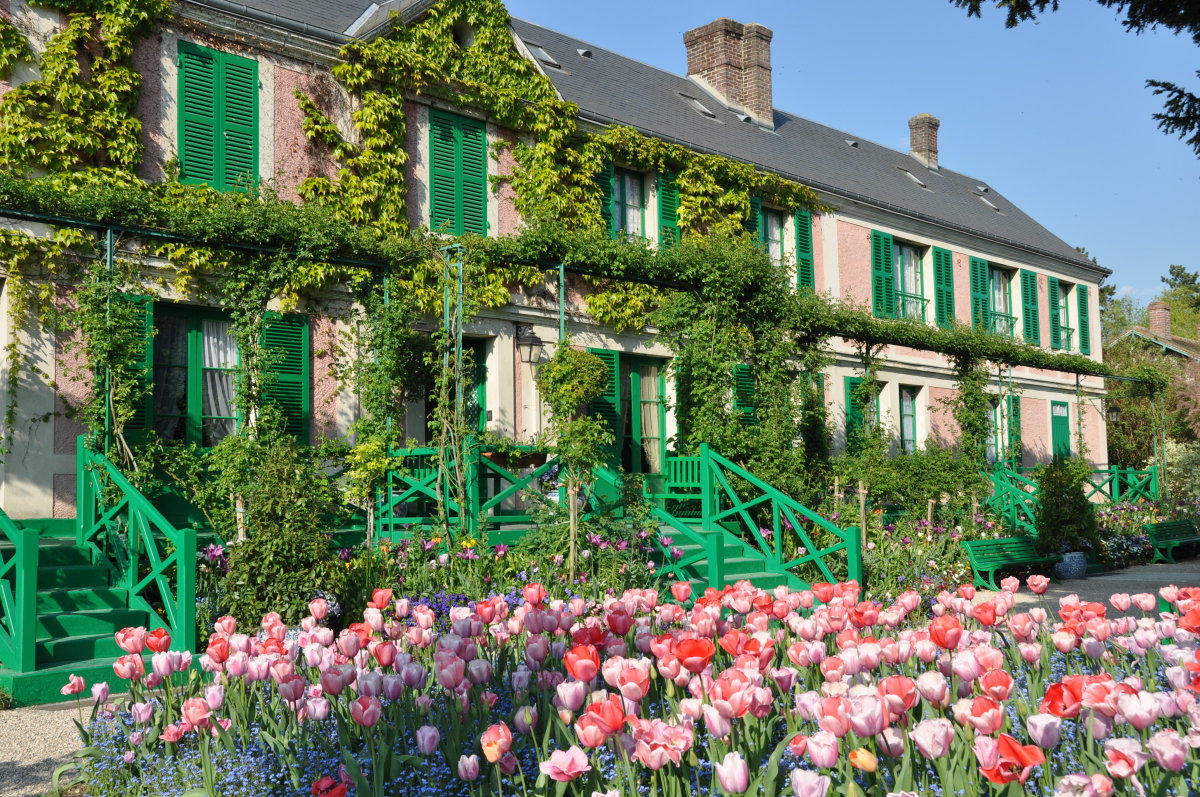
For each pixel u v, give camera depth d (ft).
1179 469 82.58
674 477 42.37
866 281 62.39
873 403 62.64
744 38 65.26
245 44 36.17
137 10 33.09
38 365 30.73
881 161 74.64
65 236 31.09
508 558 30.76
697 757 10.69
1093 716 9.68
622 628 12.18
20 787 15.44
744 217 53.42
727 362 42.24
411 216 40.55
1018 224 82.12
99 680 22.67
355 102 39.14
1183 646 12.90
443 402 33.17
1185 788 8.58
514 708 11.60
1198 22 29.40
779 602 13.70
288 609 24.85
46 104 31.40
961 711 9.08
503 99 43.24
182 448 31.53
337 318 37.70
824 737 7.91
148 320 32.42
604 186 47.24
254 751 12.05
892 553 38.73
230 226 30.86
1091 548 51.06
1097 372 72.28
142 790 12.82
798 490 41.78
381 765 9.98
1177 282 227.20
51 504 30.73
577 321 46.11
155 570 25.04
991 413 70.95
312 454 32.24
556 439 35.81
